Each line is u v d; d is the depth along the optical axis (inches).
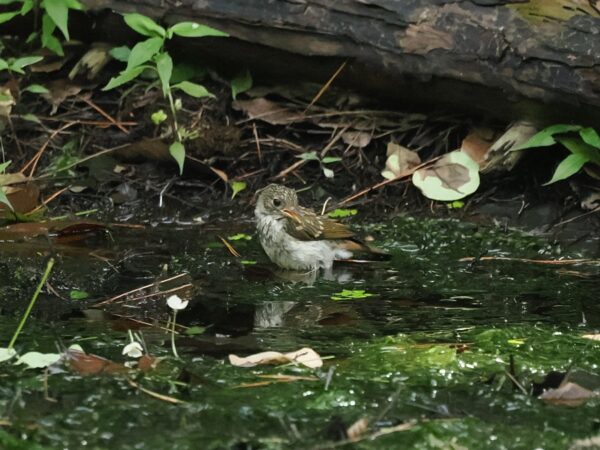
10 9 539.8
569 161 465.4
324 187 500.4
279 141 517.7
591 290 400.5
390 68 486.6
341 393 293.7
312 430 271.9
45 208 474.9
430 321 363.6
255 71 527.2
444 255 444.8
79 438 265.4
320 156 511.2
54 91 536.7
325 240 434.6
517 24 462.3
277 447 261.7
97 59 537.0
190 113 517.0
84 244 444.1
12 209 442.6
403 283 410.6
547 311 375.6
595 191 477.1
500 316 369.4
